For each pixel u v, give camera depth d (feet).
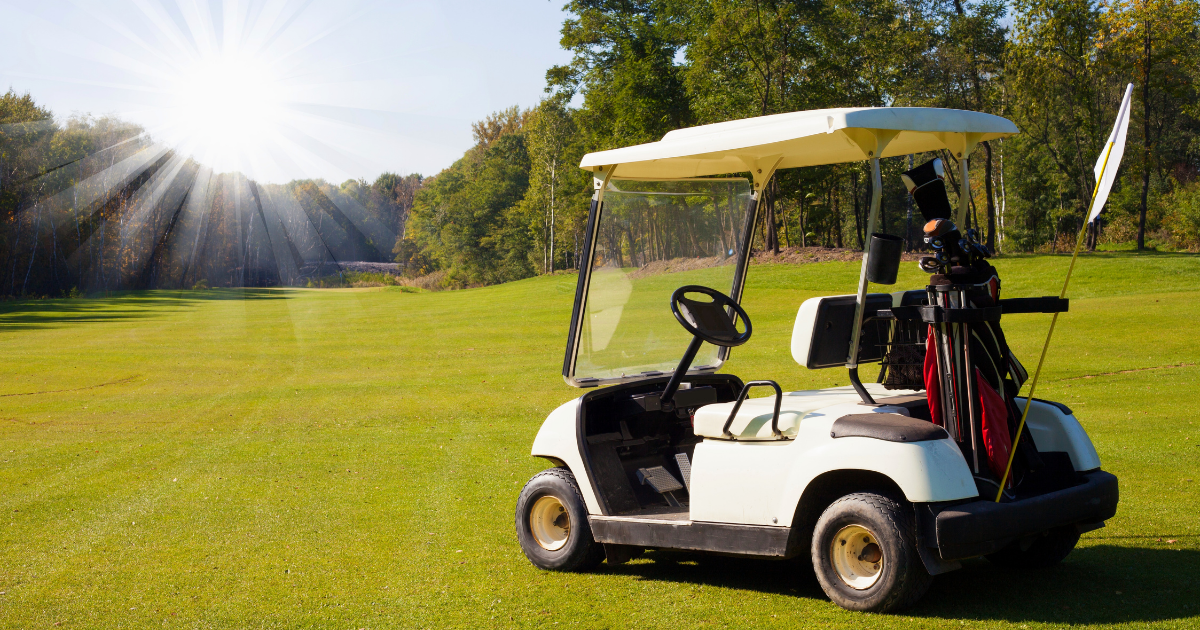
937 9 123.34
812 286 84.74
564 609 11.52
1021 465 11.32
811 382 35.29
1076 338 44.73
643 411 13.60
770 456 11.32
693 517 11.99
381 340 57.21
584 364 13.48
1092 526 12.00
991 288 10.94
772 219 112.98
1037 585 11.64
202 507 18.69
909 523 10.27
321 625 11.12
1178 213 124.26
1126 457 20.17
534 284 112.88
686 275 14.08
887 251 10.89
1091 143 128.77
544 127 165.37
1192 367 34.86
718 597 11.82
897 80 124.98
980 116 11.59
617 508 13.08
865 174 125.39
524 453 24.44
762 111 104.47
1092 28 109.40
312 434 28.55
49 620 11.67
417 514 17.65
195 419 31.78
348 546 15.26
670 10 120.57
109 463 23.99
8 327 66.28
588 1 125.49
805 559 13.87
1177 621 9.82
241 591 12.73
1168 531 14.08
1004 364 11.37
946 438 10.44
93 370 46.01
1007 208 151.64
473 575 13.33
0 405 35.47
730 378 14.56
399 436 27.91
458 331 62.34
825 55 110.32
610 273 13.55
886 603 10.41
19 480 21.95
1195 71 117.80
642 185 13.69
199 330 62.64
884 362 12.35
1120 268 83.15
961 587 11.68
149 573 13.83
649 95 122.83
